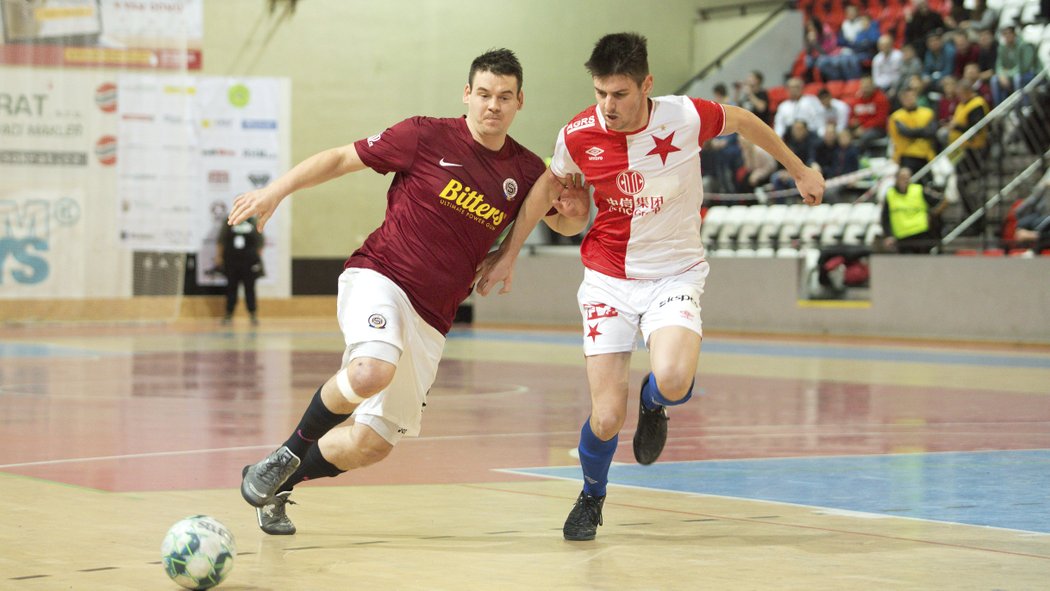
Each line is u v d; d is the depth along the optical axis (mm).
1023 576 4434
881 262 21969
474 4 28234
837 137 23641
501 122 5164
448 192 5199
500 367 15539
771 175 24703
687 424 9711
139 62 23828
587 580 4359
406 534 5238
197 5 25234
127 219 24016
